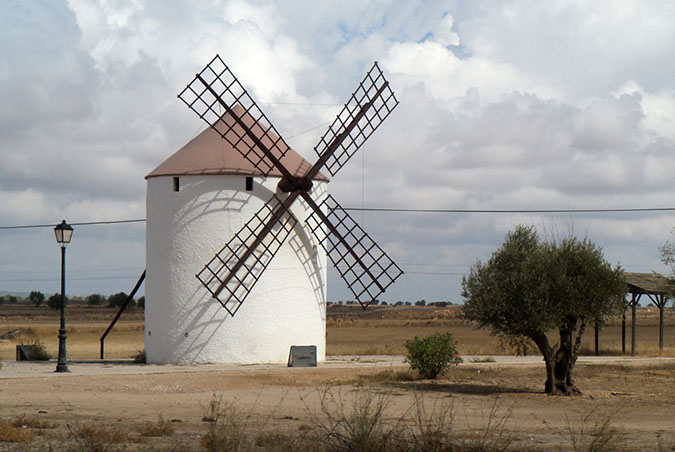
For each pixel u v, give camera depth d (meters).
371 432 12.35
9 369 30.16
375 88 36.16
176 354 32.56
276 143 33.66
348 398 21.28
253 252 32.44
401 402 20.45
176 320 32.62
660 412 19.05
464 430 15.41
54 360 36.66
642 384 25.55
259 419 16.92
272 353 32.72
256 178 32.84
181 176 32.91
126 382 25.45
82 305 189.25
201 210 32.59
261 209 32.75
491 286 22.61
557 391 22.78
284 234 33.31
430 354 26.92
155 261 33.50
